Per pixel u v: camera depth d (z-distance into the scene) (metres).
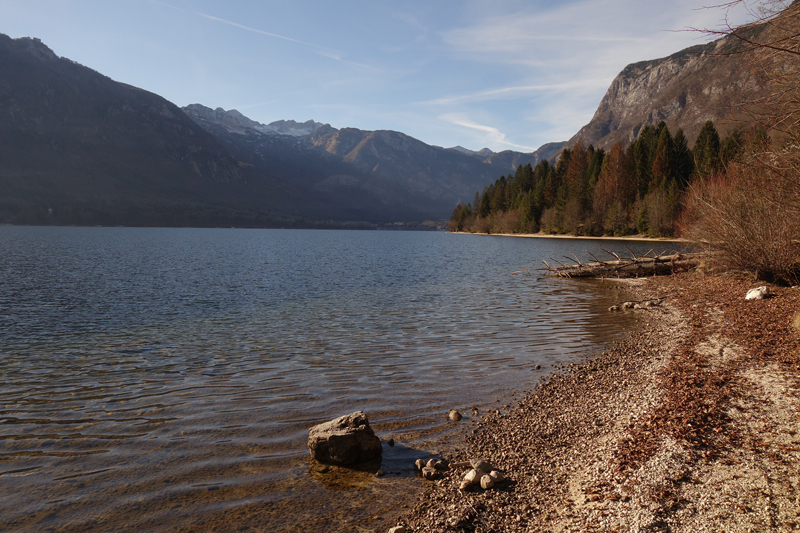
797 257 19.59
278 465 6.79
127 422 8.27
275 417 8.52
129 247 70.06
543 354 12.88
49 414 8.62
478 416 8.60
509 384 10.36
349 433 6.83
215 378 10.79
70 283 29.25
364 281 31.45
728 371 9.70
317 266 43.56
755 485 5.23
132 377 10.89
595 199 104.06
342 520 5.46
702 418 7.26
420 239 140.00
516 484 6.18
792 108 6.54
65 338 14.98
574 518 5.20
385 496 5.99
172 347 13.73
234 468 6.68
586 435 7.54
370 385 10.27
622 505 5.26
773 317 14.44
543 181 134.50
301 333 15.58
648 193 90.69
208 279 32.25
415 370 11.41
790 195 14.72
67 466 6.67
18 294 24.55
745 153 13.41
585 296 23.95
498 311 19.72
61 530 5.22
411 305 21.39
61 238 95.31
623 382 10.01
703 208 25.78
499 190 158.88
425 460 6.95
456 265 44.84
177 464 6.77
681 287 24.27
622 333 15.31
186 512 5.59
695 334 13.91
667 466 5.96
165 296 24.25
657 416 7.63
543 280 31.62
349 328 16.36
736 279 23.38
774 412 7.19
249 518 5.49
